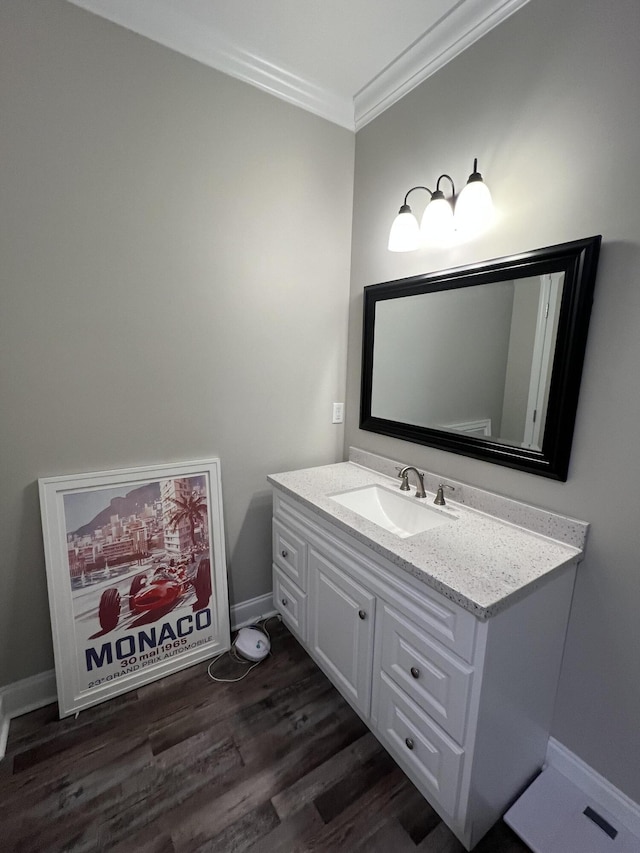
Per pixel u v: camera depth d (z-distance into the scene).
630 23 1.05
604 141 1.12
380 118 1.88
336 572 1.53
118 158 1.48
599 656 1.25
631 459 1.13
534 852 1.15
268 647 1.88
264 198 1.82
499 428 1.47
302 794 1.31
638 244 1.08
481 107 1.44
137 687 1.71
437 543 1.29
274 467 2.09
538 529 1.36
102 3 1.37
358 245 2.08
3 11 1.24
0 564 1.48
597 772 1.28
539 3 1.23
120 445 1.65
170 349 1.70
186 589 1.80
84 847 1.16
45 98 1.33
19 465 1.47
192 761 1.40
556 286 1.25
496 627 1.01
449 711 1.11
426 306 1.72
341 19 1.47
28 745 1.45
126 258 1.54
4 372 1.40
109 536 1.63
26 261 1.38
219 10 1.45
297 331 2.03
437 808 1.26
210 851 1.16
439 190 1.49
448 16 1.45
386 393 1.98
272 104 1.78
